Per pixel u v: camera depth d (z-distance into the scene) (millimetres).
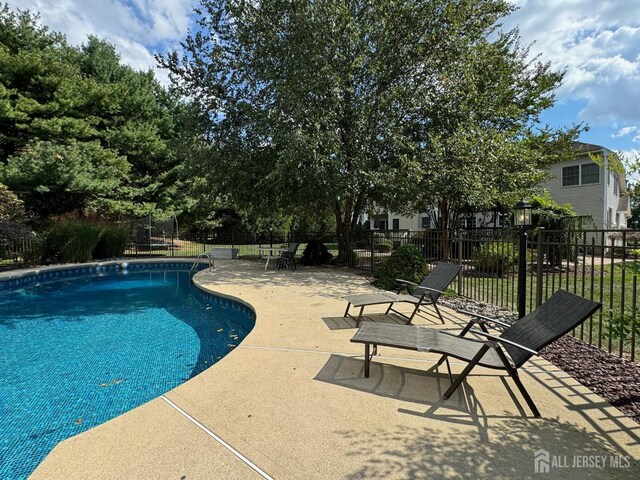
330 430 2254
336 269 11406
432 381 2998
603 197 16516
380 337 3045
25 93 15719
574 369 3258
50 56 16141
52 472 1848
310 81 9711
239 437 2172
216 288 7574
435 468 1903
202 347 4770
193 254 17734
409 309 5602
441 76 10367
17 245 11703
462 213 14969
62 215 15773
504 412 2496
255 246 21016
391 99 10320
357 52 10547
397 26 10008
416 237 9469
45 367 4055
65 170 14289
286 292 7086
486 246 7617
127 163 18312
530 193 12242
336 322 4801
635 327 2730
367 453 2025
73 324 5895
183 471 1861
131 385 3604
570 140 14977
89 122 17688
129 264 13680
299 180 10133
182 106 23719
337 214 12742
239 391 2791
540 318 2848
